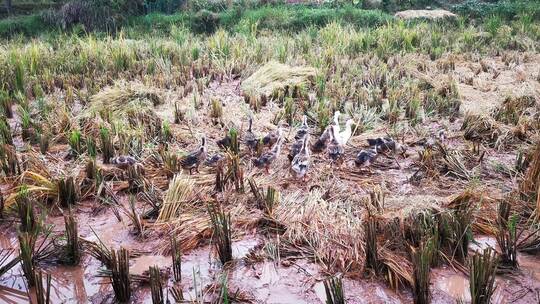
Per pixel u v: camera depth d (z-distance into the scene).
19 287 5.07
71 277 5.26
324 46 16.81
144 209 6.53
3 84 11.82
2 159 7.34
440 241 5.57
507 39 17.52
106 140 8.00
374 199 6.36
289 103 10.41
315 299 4.94
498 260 4.93
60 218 6.41
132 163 7.35
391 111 10.20
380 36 17.69
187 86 12.32
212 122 9.99
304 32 19.36
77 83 12.73
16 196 6.07
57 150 8.46
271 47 16.22
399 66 14.03
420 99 10.98
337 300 4.66
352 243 5.66
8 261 5.49
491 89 11.98
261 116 10.30
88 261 5.53
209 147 8.58
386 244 5.53
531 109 10.30
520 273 5.26
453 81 11.84
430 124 9.97
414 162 8.02
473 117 9.46
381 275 5.20
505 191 6.89
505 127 9.15
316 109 10.34
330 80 12.70
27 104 10.64
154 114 9.92
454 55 15.54
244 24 20.45
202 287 5.07
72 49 16.17
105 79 13.02
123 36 19.39
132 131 8.94
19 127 9.66
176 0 24.08
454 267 5.36
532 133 9.03
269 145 8.38
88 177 7.16
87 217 6.44
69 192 6.59
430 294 4.86
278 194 6.61
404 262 5.30
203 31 21.69
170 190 6.46
